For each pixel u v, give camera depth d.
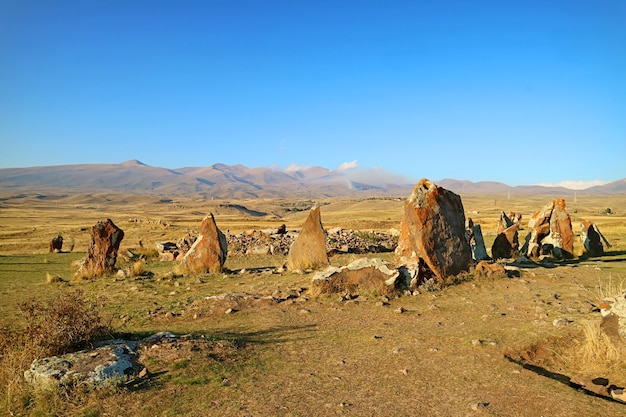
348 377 7.02
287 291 13.84
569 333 8.34
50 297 15.60
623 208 188.88
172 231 55.09
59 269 25.70
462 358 7.60
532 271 15.68
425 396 6.21
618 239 31.53
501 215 27.72
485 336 8.70
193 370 7.34
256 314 11.66
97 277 20.03
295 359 7.98
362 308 11.84
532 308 10.80
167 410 6.02
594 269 16.28
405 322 10.38
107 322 9.98
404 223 16.64
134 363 7.57
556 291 12.69
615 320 7.17
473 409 5.75
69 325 8.34
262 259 26.73
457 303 11.90
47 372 6.94
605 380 6.62
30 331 8.37
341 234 34.34
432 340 8.73
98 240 20.75
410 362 7.57
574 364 7.32
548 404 5.80
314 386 6.70
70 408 6.22
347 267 13.56
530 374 6.80
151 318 11.73
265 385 6.77
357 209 199.25
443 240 14.63
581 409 5.63
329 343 8.92
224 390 6.60
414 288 13.34
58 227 69.12
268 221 91.38
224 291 15.09
